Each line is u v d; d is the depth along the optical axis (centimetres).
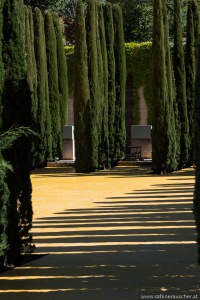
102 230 1245
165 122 2573
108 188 2077
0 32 933
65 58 3228
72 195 1892
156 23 2520
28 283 852
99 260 980
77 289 808
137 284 822
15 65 976
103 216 1428
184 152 2781
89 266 941
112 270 909
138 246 1080
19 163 988
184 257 981
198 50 717
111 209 1546
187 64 2789
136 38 4222
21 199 993
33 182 2347
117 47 2934
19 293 800
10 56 972
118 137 2977
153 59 2544
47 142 3075
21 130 925
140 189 2019
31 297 779
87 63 2706
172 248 1056
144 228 1257
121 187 2100
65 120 3256
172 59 2747
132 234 1194
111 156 2945
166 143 2583
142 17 4194
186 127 2770
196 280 835
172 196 1794
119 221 1352
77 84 2677
